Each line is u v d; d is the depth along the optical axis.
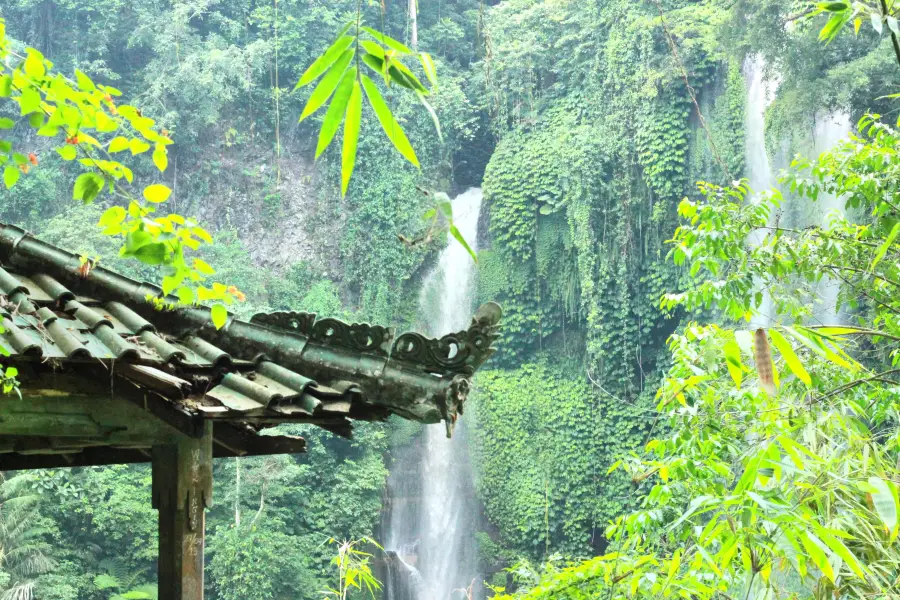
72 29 38.38
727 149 32.06
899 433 5.00
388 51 2.22
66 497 25.77
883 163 6.34
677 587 4.68
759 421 4.95
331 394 4.60
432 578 33.25
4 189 33.06
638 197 33.62
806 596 4.78
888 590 3.79
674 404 5.73
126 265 30.41
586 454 32.97
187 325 4.91
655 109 33.09
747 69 32.84
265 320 4.92
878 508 3.05
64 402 4.10
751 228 6.62
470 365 4.57
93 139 2.85
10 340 3.88
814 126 27.50
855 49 25.36
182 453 4.34
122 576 25.98
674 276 33.19
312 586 27.61
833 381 5.84
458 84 38.78
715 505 3.55
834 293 16.58
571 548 31.94
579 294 34.72
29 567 22.67
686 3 34.25
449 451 34.31
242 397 4.39
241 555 26.45
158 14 38.03
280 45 37.34
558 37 37.53
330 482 31.67
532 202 35.34
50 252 4.95
